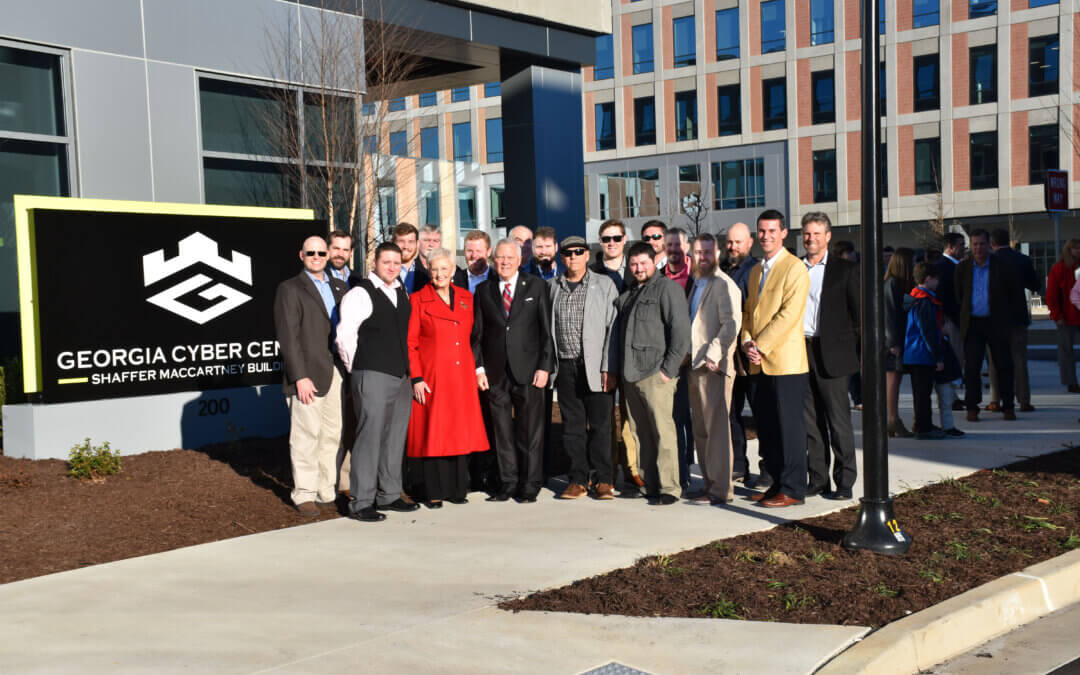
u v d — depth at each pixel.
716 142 42.69
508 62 17.03
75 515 7.07
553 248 8.52
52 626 4.83
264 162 12.62
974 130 37.69
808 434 7.67
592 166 45.75
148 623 4.85
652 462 7.54
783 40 41.03
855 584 5.23
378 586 5.41
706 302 7.43
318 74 12.84
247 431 10.18
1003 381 11.27
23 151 10.50
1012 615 5.03
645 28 44.16
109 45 10.94
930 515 6.71
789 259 7.21
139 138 11.20
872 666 4.18
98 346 9.12
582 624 4.70
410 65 15.84
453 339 7.54
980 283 11.24
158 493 7.73
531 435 7.67
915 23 38.66
